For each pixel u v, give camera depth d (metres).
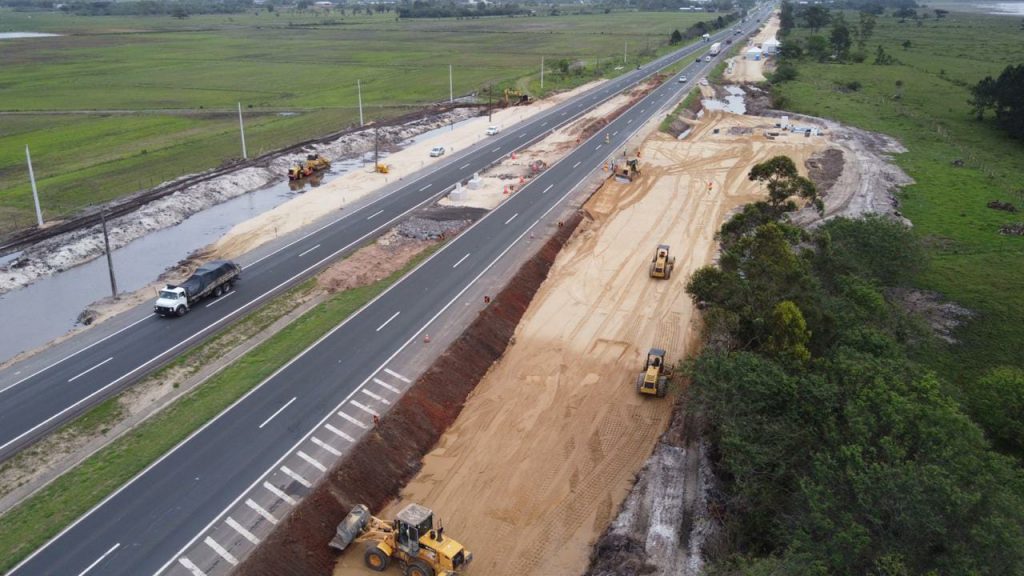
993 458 32.69
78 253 77.62
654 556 35.59
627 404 52.44
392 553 36.06
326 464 42.47
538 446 47.56
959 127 139.50
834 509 30.69
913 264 63.91
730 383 39.44
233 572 34.47
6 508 38.81
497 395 53.47
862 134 134.62
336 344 56.97
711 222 91.62
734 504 37.69
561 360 58.53
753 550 35.38
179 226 89.75
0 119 138.12
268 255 76.94
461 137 136.25
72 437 45.09
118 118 141.62
